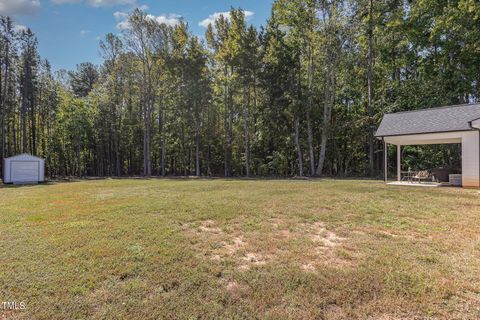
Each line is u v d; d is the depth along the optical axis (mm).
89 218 5996
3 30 22344
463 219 5492
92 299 2635
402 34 18562
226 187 11938
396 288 2760
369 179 16609
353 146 22672
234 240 4395
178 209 6773
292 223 5371
